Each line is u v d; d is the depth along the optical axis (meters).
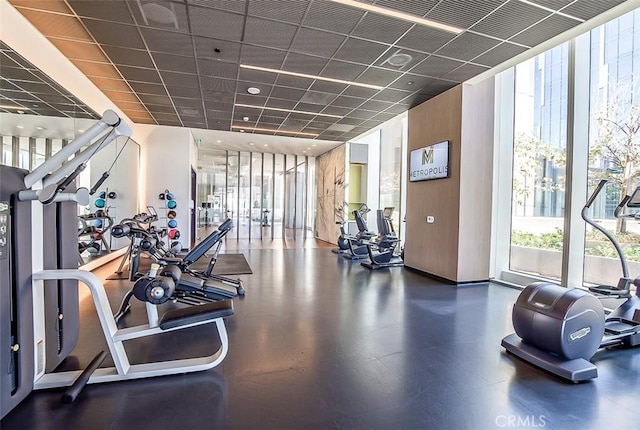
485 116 5.31
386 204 9.16
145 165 8.09
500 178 5.60
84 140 1.95
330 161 11.00
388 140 9.04
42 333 2.14
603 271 4.10
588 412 1.96
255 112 6.87
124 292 4.39
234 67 4.61
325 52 4.13
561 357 2.47
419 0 3.04
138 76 4.95
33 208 2.03
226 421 1.82
